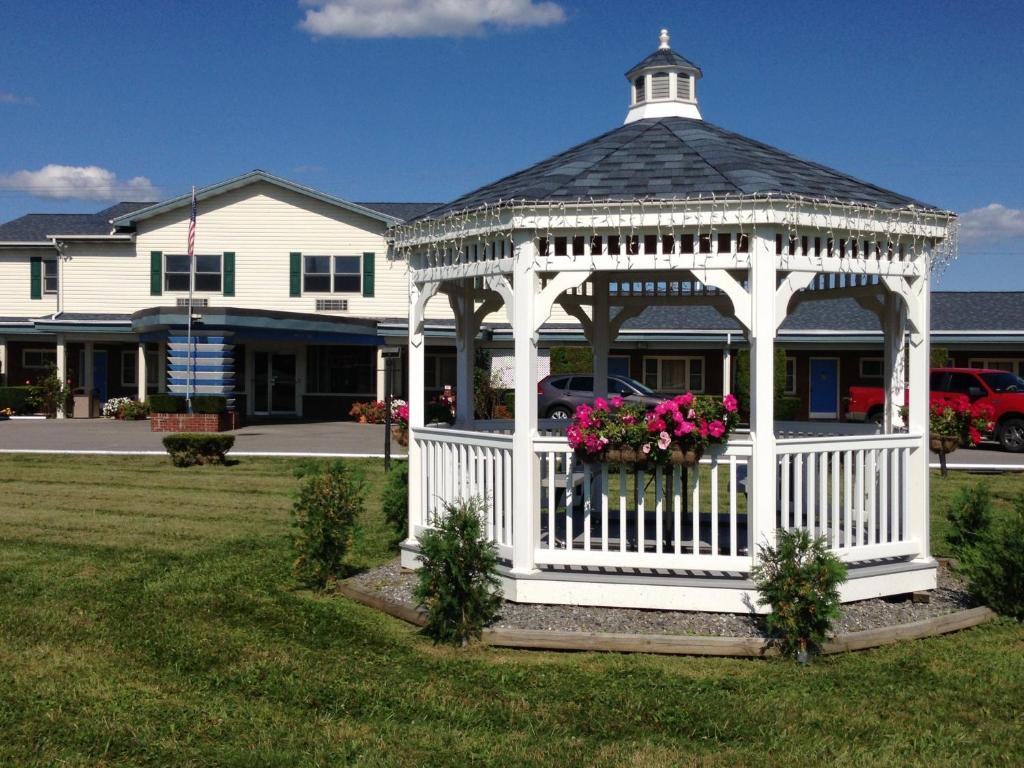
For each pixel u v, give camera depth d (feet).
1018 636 22.15
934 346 88.28
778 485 33.09
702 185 22.94
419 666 20.26
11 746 16.24
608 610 22.98
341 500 26.94
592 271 22.91
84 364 103.19
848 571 23.67
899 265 24.34
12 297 102.58
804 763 15.61
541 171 26.20
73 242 98.02
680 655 20.79
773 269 22.15
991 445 71.05
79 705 18.12
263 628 23.03
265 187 96.22
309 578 26.81
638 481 23.16
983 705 18.07
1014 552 23.44
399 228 27.07
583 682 19.21
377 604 24.75
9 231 104.58
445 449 26.27
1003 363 90.38
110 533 35.60
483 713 17.72
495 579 22.26
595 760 15.72
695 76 30.73
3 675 19.69
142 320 84.99
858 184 25.26
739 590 22.40
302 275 96.43
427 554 21.66
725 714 17.57
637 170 24.39
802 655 20.27
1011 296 99.35
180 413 80.07
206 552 32.01
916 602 24.35
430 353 98.63
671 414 22.36
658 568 23.34
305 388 99.66
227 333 81.00
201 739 16.63
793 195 21.70
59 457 59.98
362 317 96.07
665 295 32.73
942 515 39.42
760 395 22.38
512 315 23.30
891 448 24.58
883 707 17.93
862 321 90.79
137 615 24.09
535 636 21.21
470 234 24.38
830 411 94.63
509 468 23.90
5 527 36.81
